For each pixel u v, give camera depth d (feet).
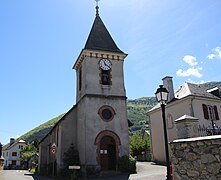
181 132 30.89
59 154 67.51
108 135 64.08
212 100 81.05
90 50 69.56
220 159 18.54
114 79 69.92
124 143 64.64
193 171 20.61
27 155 181.37
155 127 94.17
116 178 52.95
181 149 22.08
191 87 83.92
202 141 20.08
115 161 63.21
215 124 77.97
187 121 30.45
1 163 124.47
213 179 18.92
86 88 66.44
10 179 67.67
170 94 87.66
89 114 64.23
